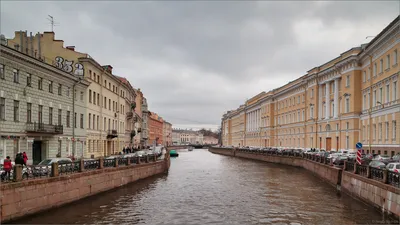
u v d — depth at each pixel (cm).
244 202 2403
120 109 6109
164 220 1894
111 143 5500
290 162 5681
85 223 1789
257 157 7550
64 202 2106
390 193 1719
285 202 2388
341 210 2091
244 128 12681
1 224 1591
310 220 1873
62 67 4284
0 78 2697
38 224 1705
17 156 2192
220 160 7806
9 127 2814
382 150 4069
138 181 3516
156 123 14612
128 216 1966
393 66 3825
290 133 7925
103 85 5062
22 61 2945
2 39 3434
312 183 3381
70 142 3884
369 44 4431
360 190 2220
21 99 2972
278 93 8762
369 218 1845
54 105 3525
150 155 4194
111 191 2820
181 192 2847
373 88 4466
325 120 6009
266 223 1833
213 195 2700
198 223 1833
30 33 4241
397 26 3575
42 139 3322
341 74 5425
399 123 3650
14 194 1681
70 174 2203
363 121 4778
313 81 6575
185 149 17550
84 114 4309
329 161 3425
